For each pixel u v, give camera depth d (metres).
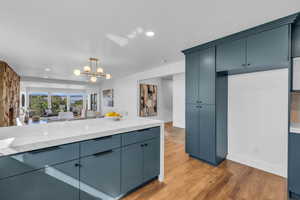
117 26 2.00
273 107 2.38
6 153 1.01
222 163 2.74
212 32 2.20
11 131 1.50
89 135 1.41
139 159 1.88
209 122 2.65
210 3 1.50
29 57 3.48
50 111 8.90
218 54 2.51
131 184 1.80
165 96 7.43
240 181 2.15
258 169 2.51
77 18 1.79
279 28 1.86
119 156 1.68
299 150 1.73
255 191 1.92
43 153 1.17
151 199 1.75
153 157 2.06
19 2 1.46
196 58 2.87
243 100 2.73
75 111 10.16
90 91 9.80
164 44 2.69
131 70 5.11
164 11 1.65
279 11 1.65
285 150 2.27
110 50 2.99
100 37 2.36
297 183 1.74
